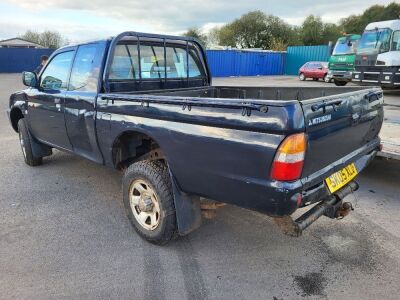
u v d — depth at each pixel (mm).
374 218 3924
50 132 4855
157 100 3020
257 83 23953
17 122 5977
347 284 2850
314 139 2434
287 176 2307
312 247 3379
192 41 4801
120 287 2818
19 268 3045
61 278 2918
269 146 2316
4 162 6027
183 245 3426
